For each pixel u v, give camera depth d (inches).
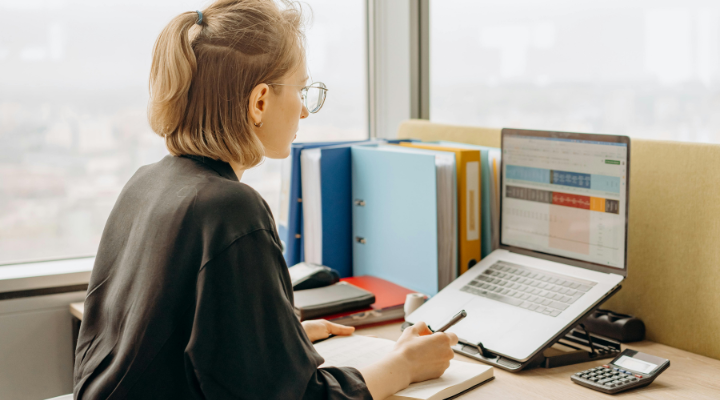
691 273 44.7
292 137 36.2
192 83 31.9
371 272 63.0
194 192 30.1
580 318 42.1
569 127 77.9
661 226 46.7
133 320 29.4
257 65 32.2
